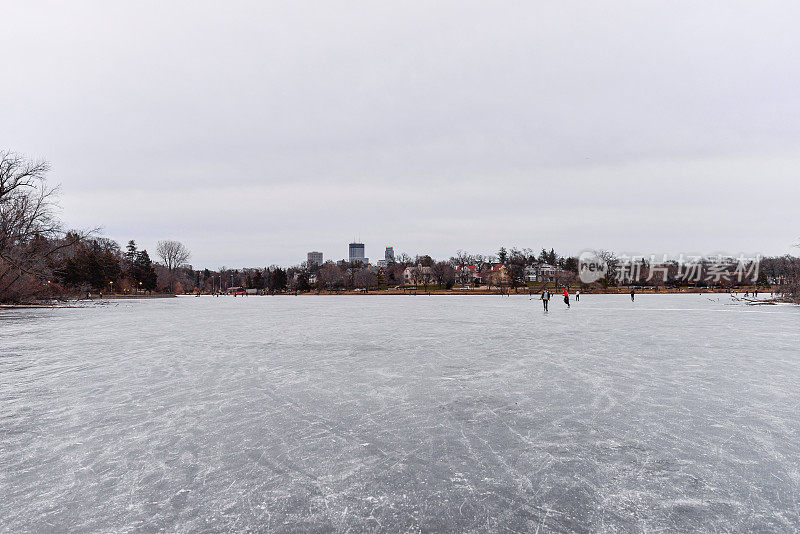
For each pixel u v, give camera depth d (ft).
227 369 34.50
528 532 11.55
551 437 18.78
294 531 11.67
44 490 14.32
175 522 12.24
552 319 81.20
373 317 91.40
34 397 26.09
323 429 20.04
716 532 11.53
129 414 22.57
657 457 16.56
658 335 55.36
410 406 23.66
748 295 213.87
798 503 13.07
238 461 16.49
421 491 13.98
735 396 25.34
